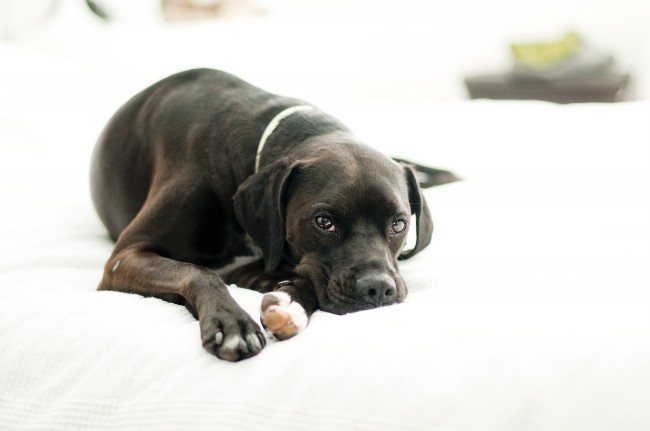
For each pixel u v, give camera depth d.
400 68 6.46
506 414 1.20
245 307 1.71
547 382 1.23
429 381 1.26
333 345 1.39
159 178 2.23
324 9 5.37
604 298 1.52
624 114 3.51
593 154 3.00
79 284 2.06
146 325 1.59
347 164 1.94
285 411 1.28
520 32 6.18
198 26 4.61
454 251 2.11
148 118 2.42
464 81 5.96
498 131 3.48
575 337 1.31
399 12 6.37
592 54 5.87
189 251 2.11
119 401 1.42
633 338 1.29
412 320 1.48
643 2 5.84
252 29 4.66
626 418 1.16
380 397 1.25
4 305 1.75
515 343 1.32
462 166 3.07
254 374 1.37
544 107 3.86
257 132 2.17
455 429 1.19
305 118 2.21
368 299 1.75
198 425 1.31
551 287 1.64
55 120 3.25
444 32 6.33
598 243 2.06
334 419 1.25
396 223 1.97
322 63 4.76
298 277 1.93
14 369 1.56
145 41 4.39
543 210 2.43
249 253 2.22
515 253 2.01
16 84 3.32
